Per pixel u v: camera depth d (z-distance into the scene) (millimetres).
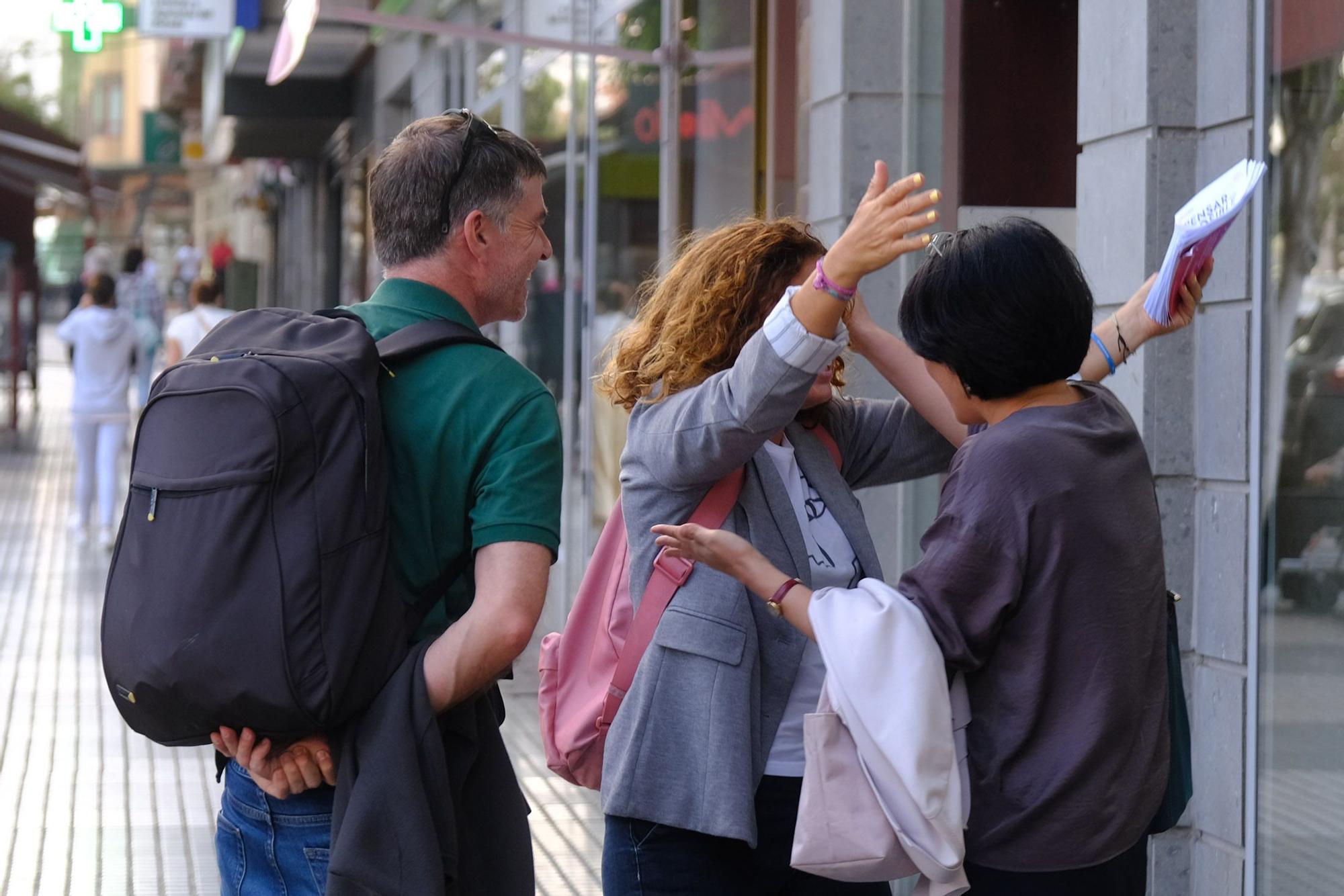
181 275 53125
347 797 3406
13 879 7422
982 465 3311
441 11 17953
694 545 3518
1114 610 3283
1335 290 4758
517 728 10477
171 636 3271
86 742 9922
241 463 3281
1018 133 7160
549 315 14758
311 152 33312
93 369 18062
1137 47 5500
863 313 4312
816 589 3984
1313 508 4863
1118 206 5656
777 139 8898
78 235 81562
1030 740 3277
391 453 3541
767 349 3520
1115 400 3566
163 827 8250
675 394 3887
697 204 10906
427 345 3594
